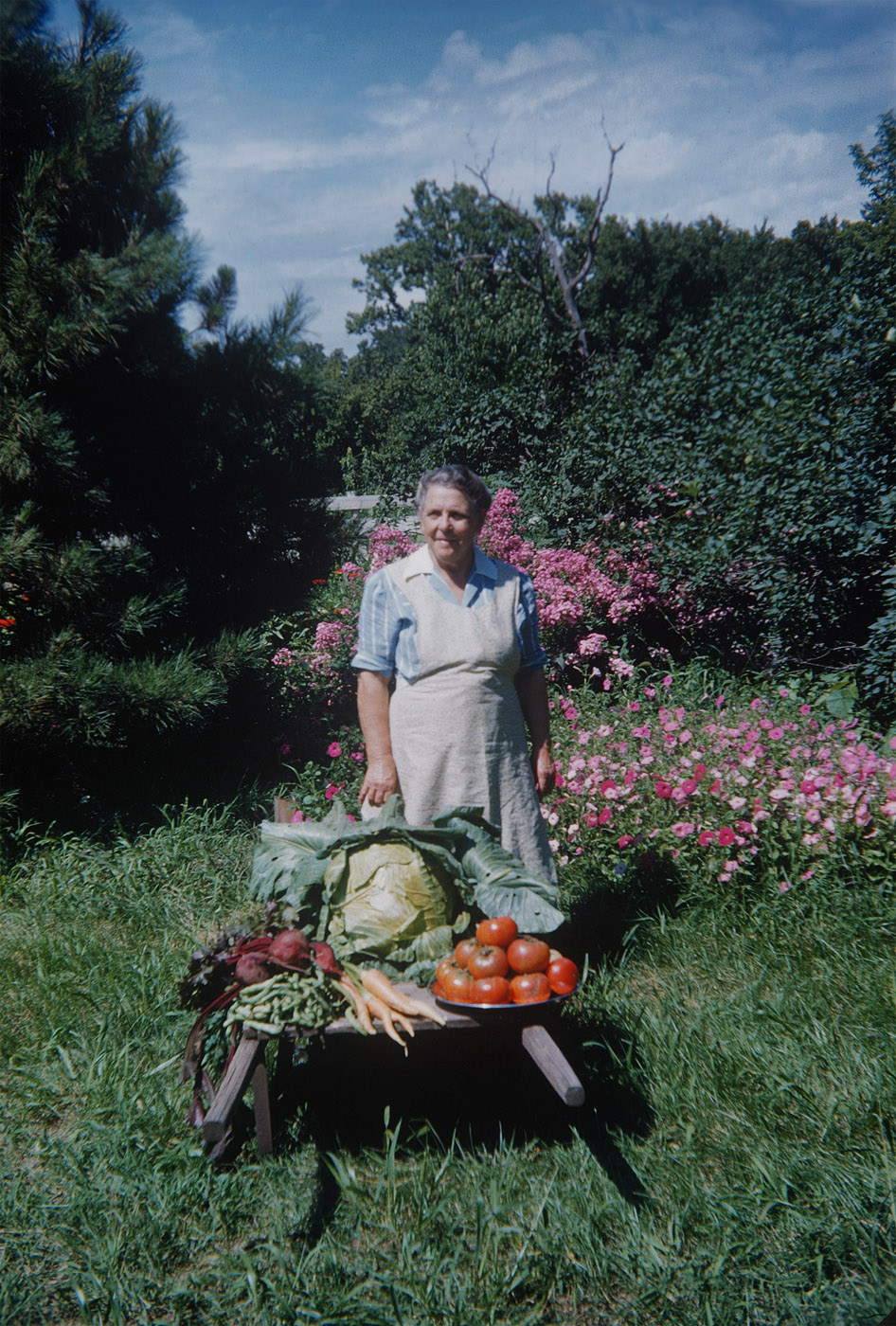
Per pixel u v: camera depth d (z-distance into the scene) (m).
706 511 7.61
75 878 4.55
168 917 4.28
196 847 4.93
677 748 4.97
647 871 4.27
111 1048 3.24
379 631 3.36
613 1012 3.39
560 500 9.12
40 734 4.93
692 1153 2.70
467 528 3.21
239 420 5.98
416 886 2.86
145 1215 2.50
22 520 5.03
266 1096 2.65
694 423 8.66
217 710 5.88
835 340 6.98
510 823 3.40
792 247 48.97
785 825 4.22
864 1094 2.84
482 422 12.00
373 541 8.52
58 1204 2.55
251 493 6.10
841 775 4.39
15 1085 3.11
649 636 7.98
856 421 6.55
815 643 6.91
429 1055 3.26
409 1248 2.36
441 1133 2.89
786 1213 2.44
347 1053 3.23
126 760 5.65
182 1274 2.36
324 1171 2.70
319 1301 2.21
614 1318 2.20
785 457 6.87
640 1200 2.54
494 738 3.34
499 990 2.58
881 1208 2.43
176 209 5.76
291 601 6.62
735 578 7.30
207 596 6.11
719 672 7.00
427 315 26.98
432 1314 2.19
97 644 5.29
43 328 4.91
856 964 3.61
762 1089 2.95
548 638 7.26
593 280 46.06
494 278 43.75
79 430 5.49
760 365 8.41
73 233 5.41
